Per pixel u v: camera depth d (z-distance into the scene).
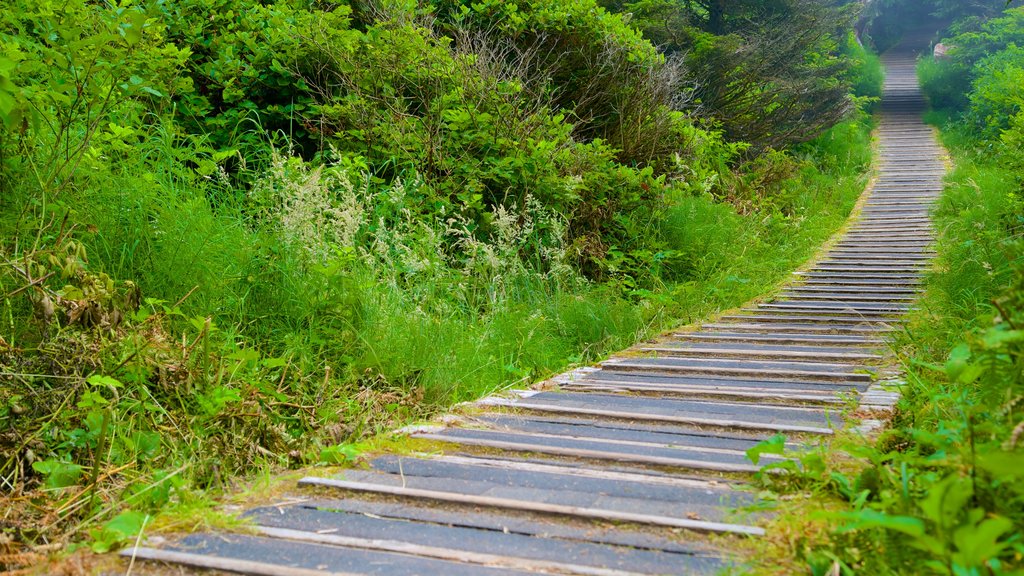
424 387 4.85
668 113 11.55
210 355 4.27
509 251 7.36
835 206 14.84
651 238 9.70
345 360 4.98
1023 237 6.31
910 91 30.27
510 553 2.47
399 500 2.99
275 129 8.01
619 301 7.74
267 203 5.98
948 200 12.61
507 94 8.99
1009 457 1.63
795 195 14.84
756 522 2.66
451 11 10.22
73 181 4.78
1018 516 2.04
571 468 3.40
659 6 16.08
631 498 2.98
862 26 39.47
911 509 2.17
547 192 8.61
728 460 3.46
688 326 7.61
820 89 18.39
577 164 9.33
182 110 7.11
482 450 3.73
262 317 5.11
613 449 3.68
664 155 11.45
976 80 22.02
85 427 3.54
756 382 5.27
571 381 5.42
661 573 2.31
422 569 2.34
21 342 3.83
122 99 5.58
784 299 8.73
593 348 6.86
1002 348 2.27
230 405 3.96
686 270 9.83
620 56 10.98
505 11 10.69
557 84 11.04
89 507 3.01
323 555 2.46
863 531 2.30
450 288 6.62
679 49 16.08
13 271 3.98
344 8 8.45
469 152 8.61
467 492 3.04
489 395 4.99
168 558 2.42
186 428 3.72
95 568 2.39
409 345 5.27
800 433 3.92
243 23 8.07
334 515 2.82
